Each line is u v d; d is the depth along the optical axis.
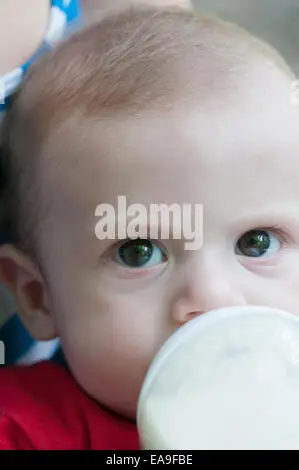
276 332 0.60
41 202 0.75
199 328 0.60
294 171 0.71
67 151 0.72
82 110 0.72
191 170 0.69
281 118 0.72
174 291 0.69
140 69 0.73
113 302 0.71
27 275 0.80
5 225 0.83
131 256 0.70
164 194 0.69
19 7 0.84
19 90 0.80
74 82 0.74
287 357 0.58
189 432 0.56
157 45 0.75
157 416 0.57
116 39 0.77
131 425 0.75
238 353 0.59
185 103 0.70
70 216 0.73
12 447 0.74
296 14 1.47
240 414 0.56
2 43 0.82
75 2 0.92
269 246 0.71
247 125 0.70
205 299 0.67
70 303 0.74
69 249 0.73
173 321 0.69
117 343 0.71
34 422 0.75
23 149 0.77
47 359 0.89
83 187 0.71
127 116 0.70
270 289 0.70
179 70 0.72
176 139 0.69
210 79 0.72
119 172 0.70
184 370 0.59
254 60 0.75
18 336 0.90
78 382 0.76
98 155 0.71
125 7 0.90
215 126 0.70
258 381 0.58
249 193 0.69
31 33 0.85
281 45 1.40
